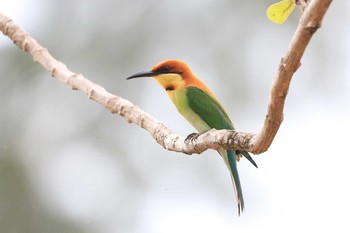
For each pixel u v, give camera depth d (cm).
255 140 548
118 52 1429
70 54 1428
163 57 1420
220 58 1395
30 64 1409
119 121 1380
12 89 1391
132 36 1441
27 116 1373
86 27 1454
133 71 1413
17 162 1320
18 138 1349
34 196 1292
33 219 1275
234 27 1416
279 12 595
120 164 1344
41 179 1316
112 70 1414
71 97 1395
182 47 1426
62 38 1444
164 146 720
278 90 477
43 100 1389
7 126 1355
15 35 863
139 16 1458
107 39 1443
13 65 1406
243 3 1428
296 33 437
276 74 468
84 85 796
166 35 1439
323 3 414
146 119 744
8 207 1276
